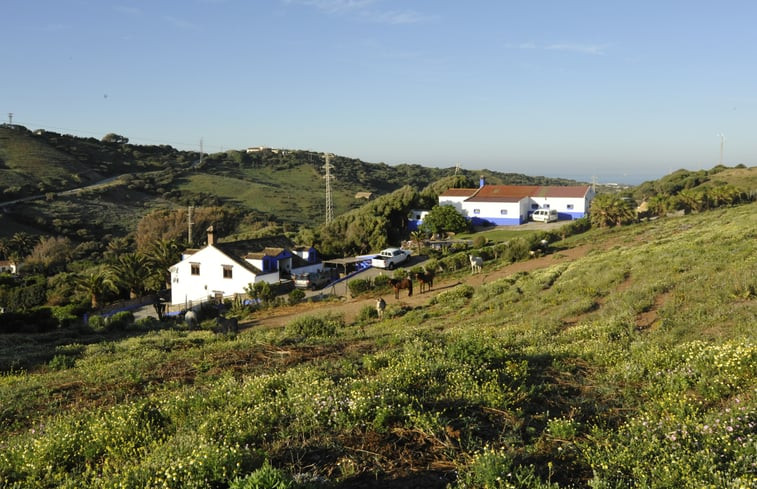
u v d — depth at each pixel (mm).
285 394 8281
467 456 5609
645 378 8602
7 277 51656
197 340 17250
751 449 5359
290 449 5883
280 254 43406
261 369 11008
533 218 67188
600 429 6391
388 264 45031
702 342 10109
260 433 6398
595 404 7480
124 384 10727
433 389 7734
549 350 11109
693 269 18469
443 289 29266
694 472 4922
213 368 11453
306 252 47156
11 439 7453
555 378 9062
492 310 20109
